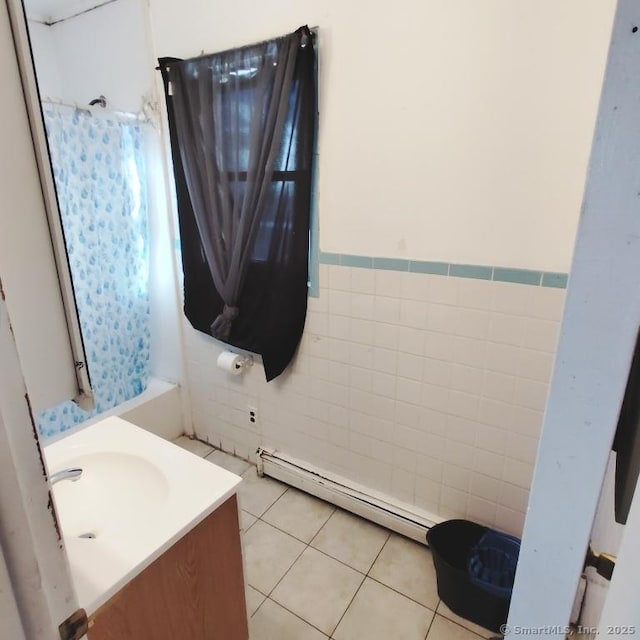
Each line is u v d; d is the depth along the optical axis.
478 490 1.77
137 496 1.21
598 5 1.17
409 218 1.62
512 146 1.38
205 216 2.05
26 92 0.44
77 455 1.26
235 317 2.12
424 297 1.67
